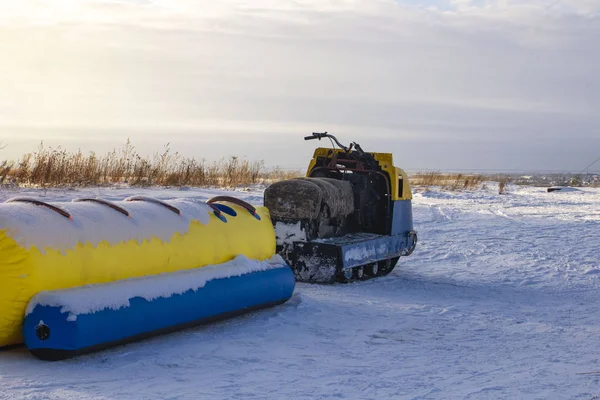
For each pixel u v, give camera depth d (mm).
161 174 23500
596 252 15375
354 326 8594
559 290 11469
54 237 6734
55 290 6594
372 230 13070
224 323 8484
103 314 6648
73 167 20984
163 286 7387
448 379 6547
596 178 57469
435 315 9398
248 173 27781
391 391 6129
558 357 7438
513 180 52344
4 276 6461
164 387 5996
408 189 13516
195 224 8422
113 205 7656
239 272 8508
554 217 22781
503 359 7320
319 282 11367
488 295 11000
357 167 13023
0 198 15969
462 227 19672
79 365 6520
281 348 7480
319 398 5867
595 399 6035
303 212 11352
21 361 6562
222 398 5758
